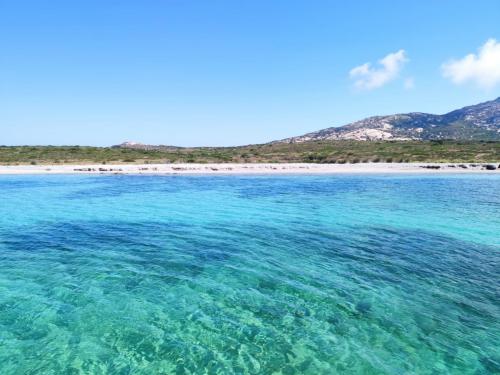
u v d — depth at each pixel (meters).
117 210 27.12
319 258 15.80
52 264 14.69
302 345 8.98
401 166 67.19
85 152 85.25
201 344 8.98
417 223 22.84
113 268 14.27
